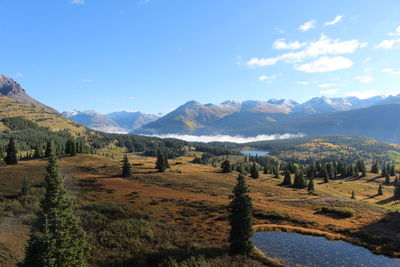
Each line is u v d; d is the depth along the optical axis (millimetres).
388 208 64438
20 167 85562
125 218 41594
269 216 51938
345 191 133750
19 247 26203
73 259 20203
